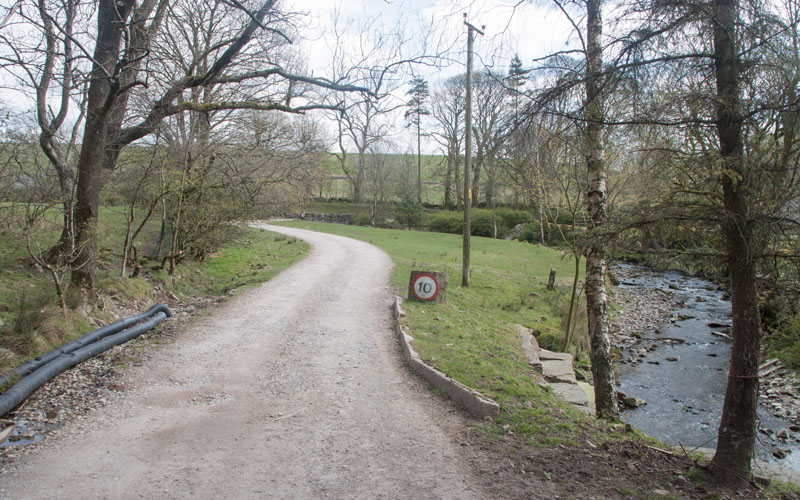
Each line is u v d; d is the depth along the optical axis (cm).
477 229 4919
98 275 1352
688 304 2192
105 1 1084
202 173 1667
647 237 466
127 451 530
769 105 394
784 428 951
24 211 1004
